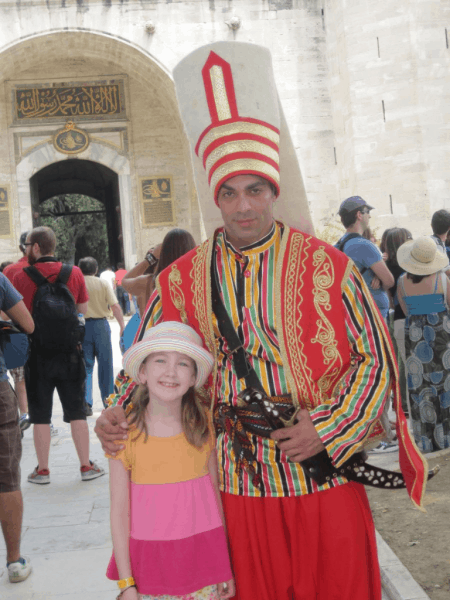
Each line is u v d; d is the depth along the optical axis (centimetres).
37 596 339
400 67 1816
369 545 208
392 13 1817
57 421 800
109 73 2364
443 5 1819
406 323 551
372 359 200
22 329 375
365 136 1855
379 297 582
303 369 199
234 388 206
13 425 354
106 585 350
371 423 196
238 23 1978
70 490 520
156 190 2392
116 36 1978
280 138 218
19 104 2334
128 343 468
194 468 215
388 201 1836
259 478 202
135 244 2386
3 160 2323
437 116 1811
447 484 460
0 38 1961
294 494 201
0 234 2311
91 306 765
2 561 385
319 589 203
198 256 217
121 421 216
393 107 1825
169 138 2398
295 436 192
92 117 2367
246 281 204
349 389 198
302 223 227
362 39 1847
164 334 206
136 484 216
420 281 536
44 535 425
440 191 1809
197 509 213
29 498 504
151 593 210
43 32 1964
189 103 210
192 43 1992
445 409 543
